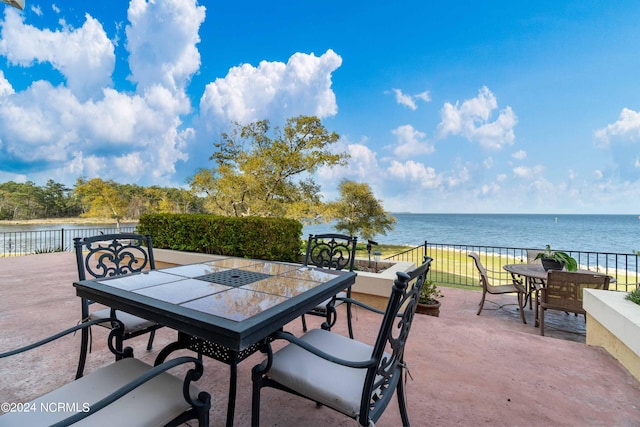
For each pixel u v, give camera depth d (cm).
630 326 207
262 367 125
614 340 235
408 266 397
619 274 650
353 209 1099
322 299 154
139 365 128
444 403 172
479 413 163
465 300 477
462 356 235
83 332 185
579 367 218
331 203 1058
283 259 441
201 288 153
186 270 197
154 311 123
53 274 505
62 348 230
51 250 819
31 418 93
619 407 170
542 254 365
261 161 780
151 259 228
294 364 130
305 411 160
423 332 284
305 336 159
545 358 232
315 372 124
